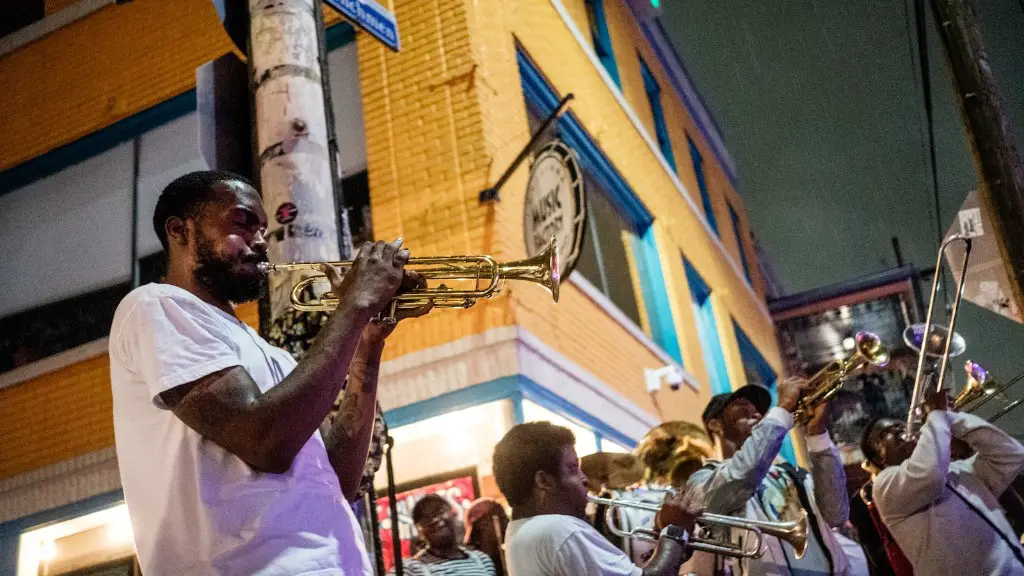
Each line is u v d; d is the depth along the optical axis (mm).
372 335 2209
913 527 4570
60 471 7863
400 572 3262
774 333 17844
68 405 8086
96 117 8867
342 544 1766
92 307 8352
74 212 8688
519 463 3264
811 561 3918
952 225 6758
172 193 2070
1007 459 4711
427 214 7160
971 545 4477
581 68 9930
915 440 4883
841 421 15781
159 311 1798
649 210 10945
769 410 4352
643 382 9039
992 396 5301
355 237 7418
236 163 3758
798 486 4145
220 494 1695
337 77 7984
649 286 10727
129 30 9086
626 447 8211
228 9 3908
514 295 6770
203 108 3723
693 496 3842
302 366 1708
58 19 9414
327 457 1934
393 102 7664
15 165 9055
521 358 6562
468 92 7418
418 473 6781
